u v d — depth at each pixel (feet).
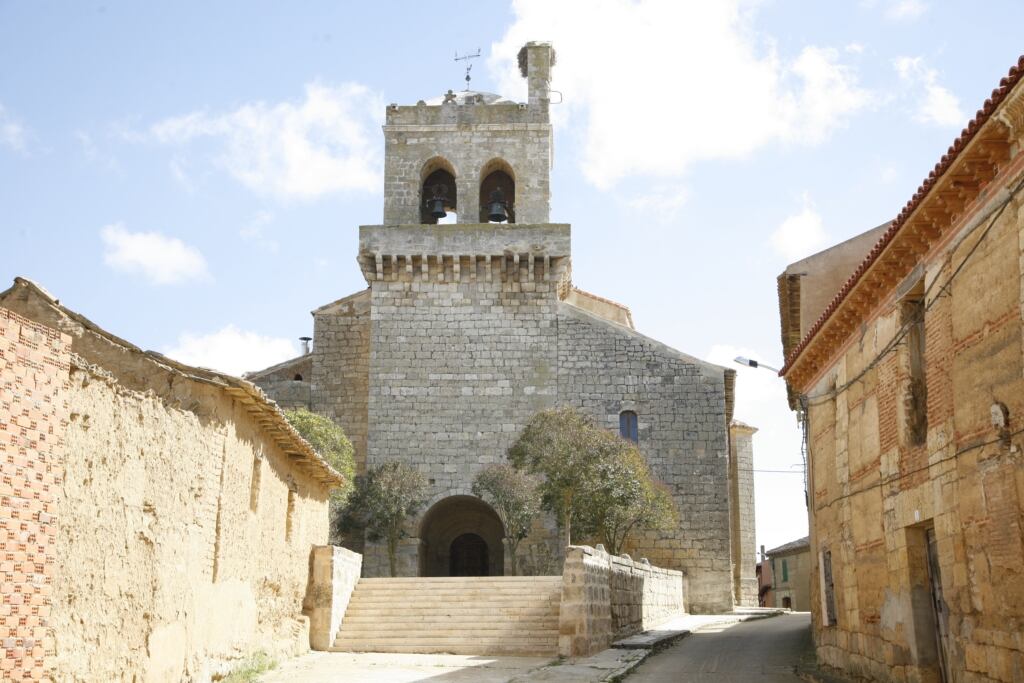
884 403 63.57
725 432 164.35
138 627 51.29
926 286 55.88
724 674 76.89
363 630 98.53
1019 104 42.42
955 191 50.03
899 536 60.34
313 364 173.06
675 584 150.20
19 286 53.36
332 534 154.20
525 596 103.60
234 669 67.31
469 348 167.94
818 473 82.64
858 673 69.46
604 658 87.25
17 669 38.88
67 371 43.06
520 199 174.91
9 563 38.75
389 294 169.58
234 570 67.51
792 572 262.26
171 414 56.03
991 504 46.68
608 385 166.61
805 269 97.40
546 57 180.34
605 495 138.21
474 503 169.58
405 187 175.52
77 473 45.44
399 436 164.55
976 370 48.42
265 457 75.51
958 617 50.83
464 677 73.97
